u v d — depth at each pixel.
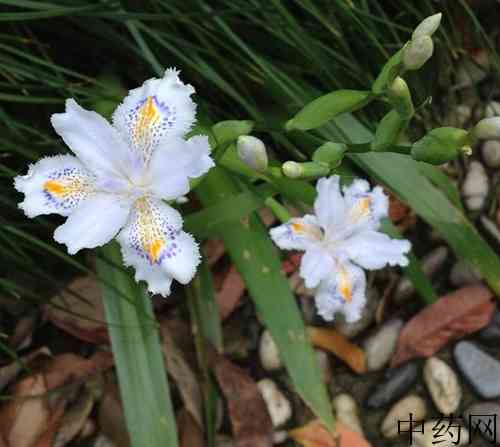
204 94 0.26
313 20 0.25
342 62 0.26
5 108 0.25
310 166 0.17
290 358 0.21
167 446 0.20
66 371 0.24
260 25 0.24
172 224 0.17
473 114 0.29
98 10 0.21
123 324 0.21
